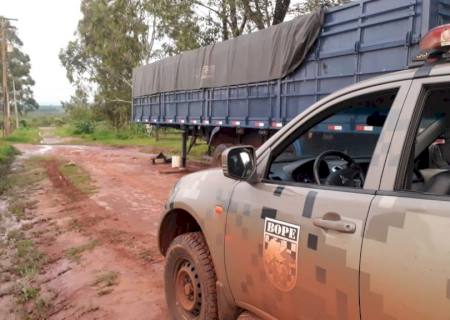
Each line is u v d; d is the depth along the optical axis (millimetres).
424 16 6105
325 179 2965
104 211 9031
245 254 2842
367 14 7012
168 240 4062
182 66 13617
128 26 34219
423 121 2443
